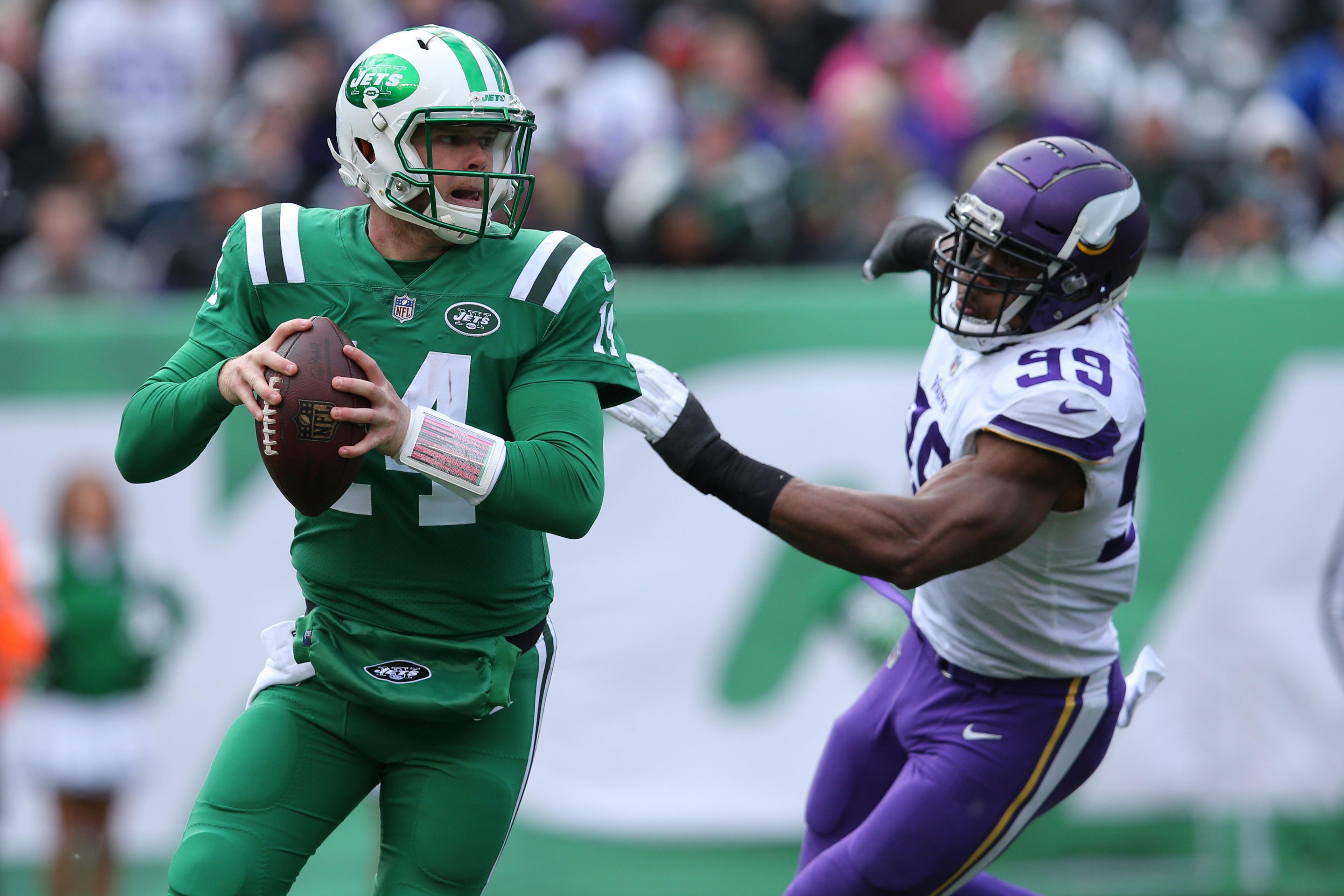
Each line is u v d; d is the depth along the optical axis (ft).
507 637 30.66
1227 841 61.93
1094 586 34.47
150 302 69.82
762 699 60.85
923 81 94.89
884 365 61.36
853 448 61.21
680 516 60.44
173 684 59.00
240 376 27.17
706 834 60.39
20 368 58.49
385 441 27.07
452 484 27.32
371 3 93.50
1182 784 61.93
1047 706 35.27
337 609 30.07
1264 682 61.87
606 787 60.13
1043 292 32.68
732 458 31.50
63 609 57.98
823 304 61.36
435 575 29.55
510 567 30.19
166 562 59.00
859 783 37.65
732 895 60.44
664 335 60.85
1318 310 61.82
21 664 57.47
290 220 29.76
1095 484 32.30
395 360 28.86
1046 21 94.73
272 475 27.45
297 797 29.73
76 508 58.44
